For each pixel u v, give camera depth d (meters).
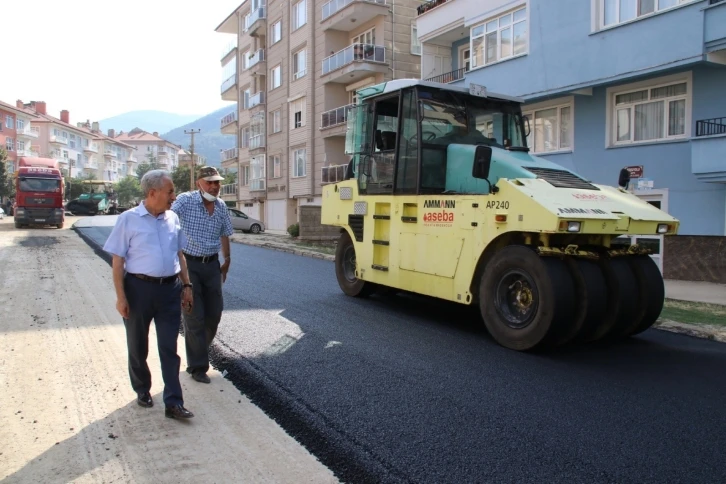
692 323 7.81
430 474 3.54
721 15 11.94
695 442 4.08
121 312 4.29
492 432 4.19
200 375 5.32
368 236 9.01
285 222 36.59
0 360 5.75
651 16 13.13
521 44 16.55
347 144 9.63
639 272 6.94
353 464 3.66
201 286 5.34
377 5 28.61
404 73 29.61
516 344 6.48
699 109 13.13
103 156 111.56
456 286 7.27
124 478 3.46
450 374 5.57
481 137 8.36
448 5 19.86
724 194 12.73
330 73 30.78
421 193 7.92
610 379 5.50
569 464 3.70
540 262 6.26
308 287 10.85
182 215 5.21
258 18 39.03
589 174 15.67
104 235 24.22
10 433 4.07
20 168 30.89
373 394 4.95
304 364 5.80
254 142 40.78
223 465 3.66
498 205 6.66
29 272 12.32
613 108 15.06
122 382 5.16
